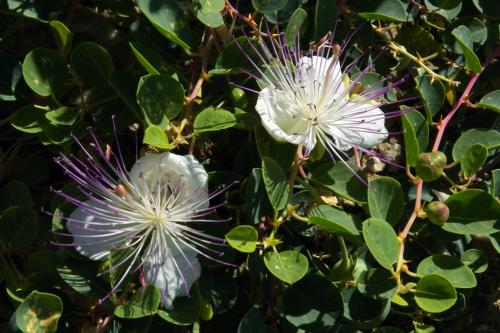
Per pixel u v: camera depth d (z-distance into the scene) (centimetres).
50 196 45
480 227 41
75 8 45
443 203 41
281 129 40
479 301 47
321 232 44
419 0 48
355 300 41
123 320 39
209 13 42
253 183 40
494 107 45
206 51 43
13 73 43
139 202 39
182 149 43
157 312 39
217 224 41
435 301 39
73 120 42
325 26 43
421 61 47
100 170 41
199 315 39
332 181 41
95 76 42
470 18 47
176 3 41
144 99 40
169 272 39
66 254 40
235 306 42
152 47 43
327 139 40
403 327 46
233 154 44
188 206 39
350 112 40
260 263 41
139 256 39
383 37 47
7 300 42
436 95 45
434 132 48
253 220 41
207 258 40
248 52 43
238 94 43
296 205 41
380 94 41
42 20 43
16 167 44
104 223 38
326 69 41
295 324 40
